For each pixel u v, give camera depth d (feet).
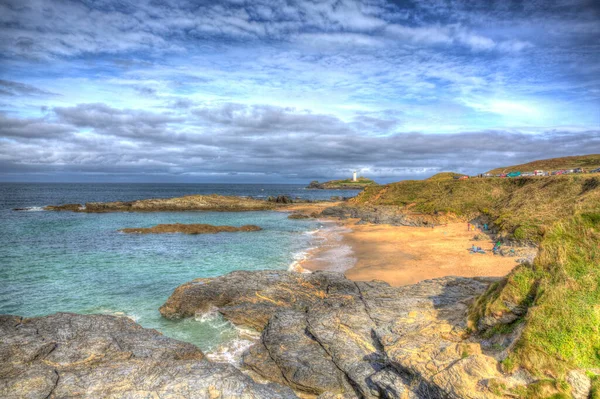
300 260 119.75
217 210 298.76
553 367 37.32
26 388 42.14
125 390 42.39
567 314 40.68
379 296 71.10
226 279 85.56
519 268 48.70
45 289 89.81
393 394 42.06
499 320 45.85
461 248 126.82
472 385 36.88
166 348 55.72
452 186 232.53
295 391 50.62
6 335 54.80
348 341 54.75
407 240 148.77
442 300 64.18
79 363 49.16
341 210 256.93
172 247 143.64
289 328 61.67
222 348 63.77
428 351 45.19
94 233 174.91
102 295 86.89
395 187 284.41
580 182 146.20
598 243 45.91
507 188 198.59
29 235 164.76
